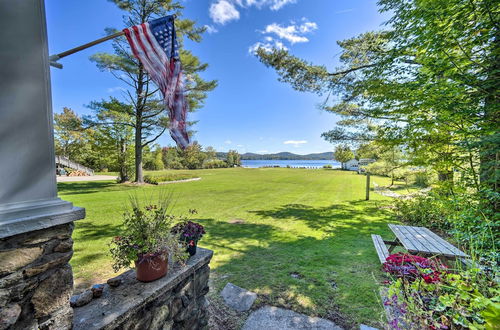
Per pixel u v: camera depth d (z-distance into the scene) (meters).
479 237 2.36
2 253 0.85
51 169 1.01
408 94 3.37
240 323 1.90
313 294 2.27
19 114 0.90
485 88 2.64
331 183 13.31
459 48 2.81
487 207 3.02
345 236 4.08
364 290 2.34
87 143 19.17
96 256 3.05
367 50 5.27
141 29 1.82
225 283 2.48
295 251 3.37
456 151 3.73
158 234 1.61
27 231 0.90
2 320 0.85
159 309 1.47
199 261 1.84
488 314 0.90
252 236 4.05
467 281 1.33
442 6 2.58
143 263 1.51
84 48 1.50
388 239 3.98
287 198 8.16
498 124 2.70
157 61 1.86
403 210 5.43
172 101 1.91
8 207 0.87
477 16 2.51
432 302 1.30
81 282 2.40
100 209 5.95
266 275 2.65
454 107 2.86
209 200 7.62
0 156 0.85
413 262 1.70
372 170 10.48
